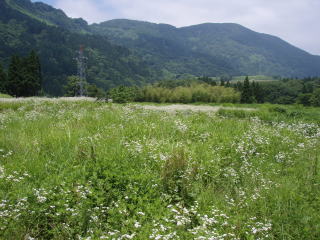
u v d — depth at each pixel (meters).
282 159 7.79
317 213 4.73
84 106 16.88
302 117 14.76
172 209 4.44
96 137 8.33
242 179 6.41
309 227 4.30
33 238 3.89
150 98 67.56
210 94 66.56
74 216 4.24
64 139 7.94
